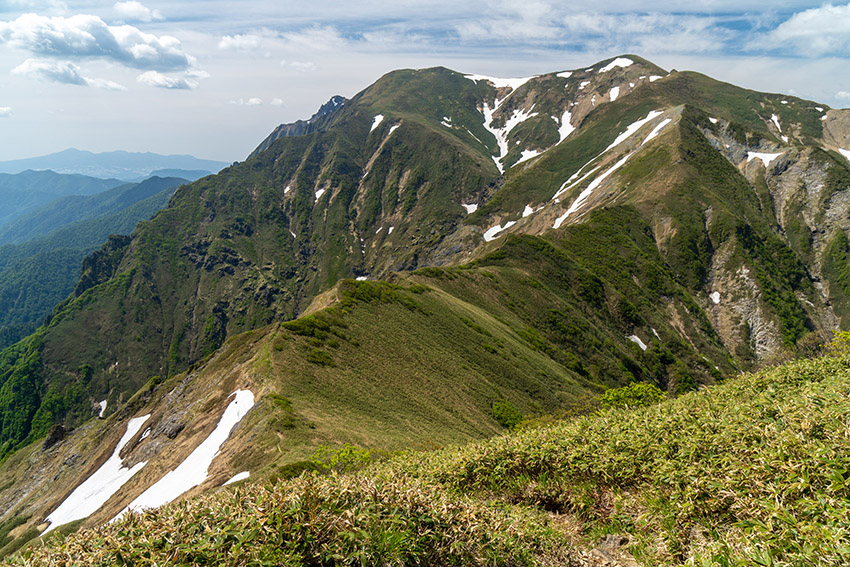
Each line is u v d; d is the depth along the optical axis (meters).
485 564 6.92
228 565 5.46
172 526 6.01
